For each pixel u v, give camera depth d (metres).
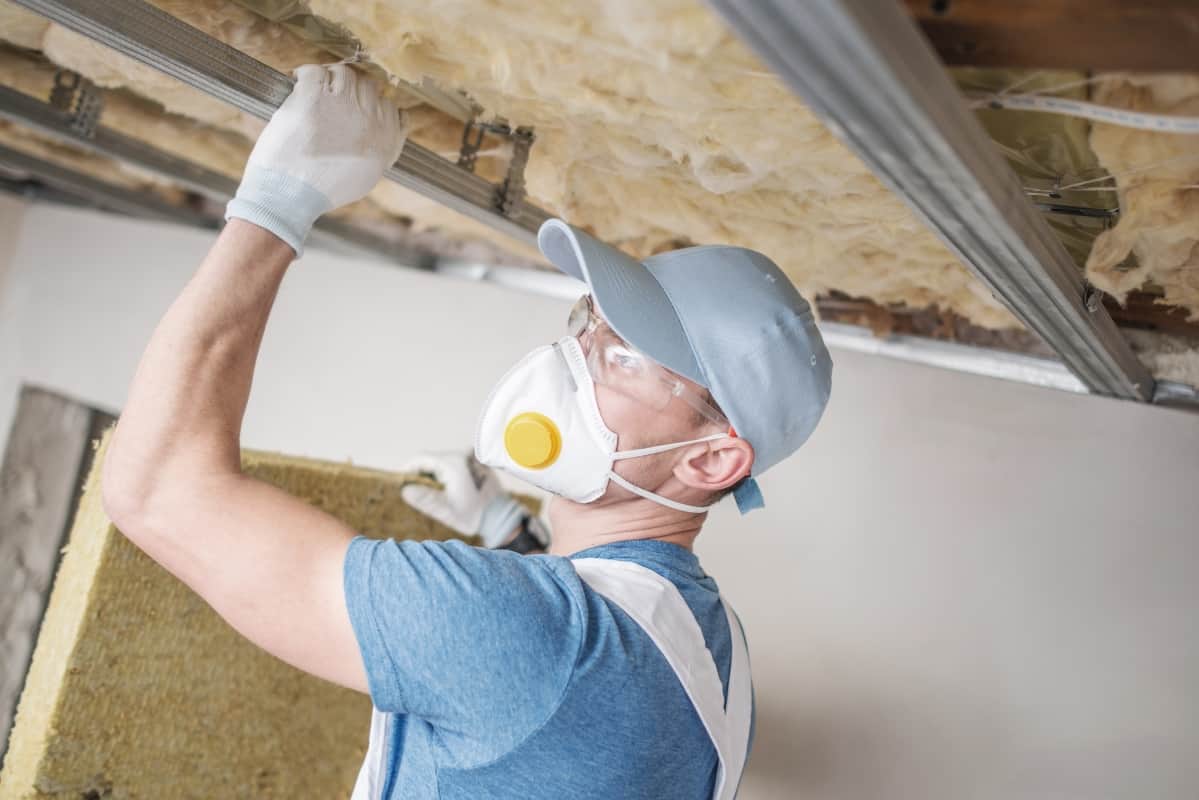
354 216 2.64
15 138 2.49
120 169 2.71
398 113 1.21
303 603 0.94
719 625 1.15
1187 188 1.13
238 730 1.62
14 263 3.39
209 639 1.52
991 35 0.72
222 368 1.00
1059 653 1.74
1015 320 1.75
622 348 1.14
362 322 2.66
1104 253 1.28
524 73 1.20
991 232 0.89
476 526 1.71
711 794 1.11
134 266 3.14
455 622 0.92
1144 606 1.69
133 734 1.43
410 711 0.95
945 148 0.72
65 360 3.20
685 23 0.93
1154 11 0.65
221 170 2.31
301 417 2.70
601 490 1.15
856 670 1.89
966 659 1.80
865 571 1.92
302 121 1.09
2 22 1.52
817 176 1.32
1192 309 1.61
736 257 1.20
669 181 1.55
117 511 0.97
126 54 1.07
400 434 2.55
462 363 2.51
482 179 1.50
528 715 0.93
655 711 0.99
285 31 1.30
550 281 2.45
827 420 2.00
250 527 0.96
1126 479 1.74
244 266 1.04
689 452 1.15
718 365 1.11
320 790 1.79
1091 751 1.69
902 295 1.84
